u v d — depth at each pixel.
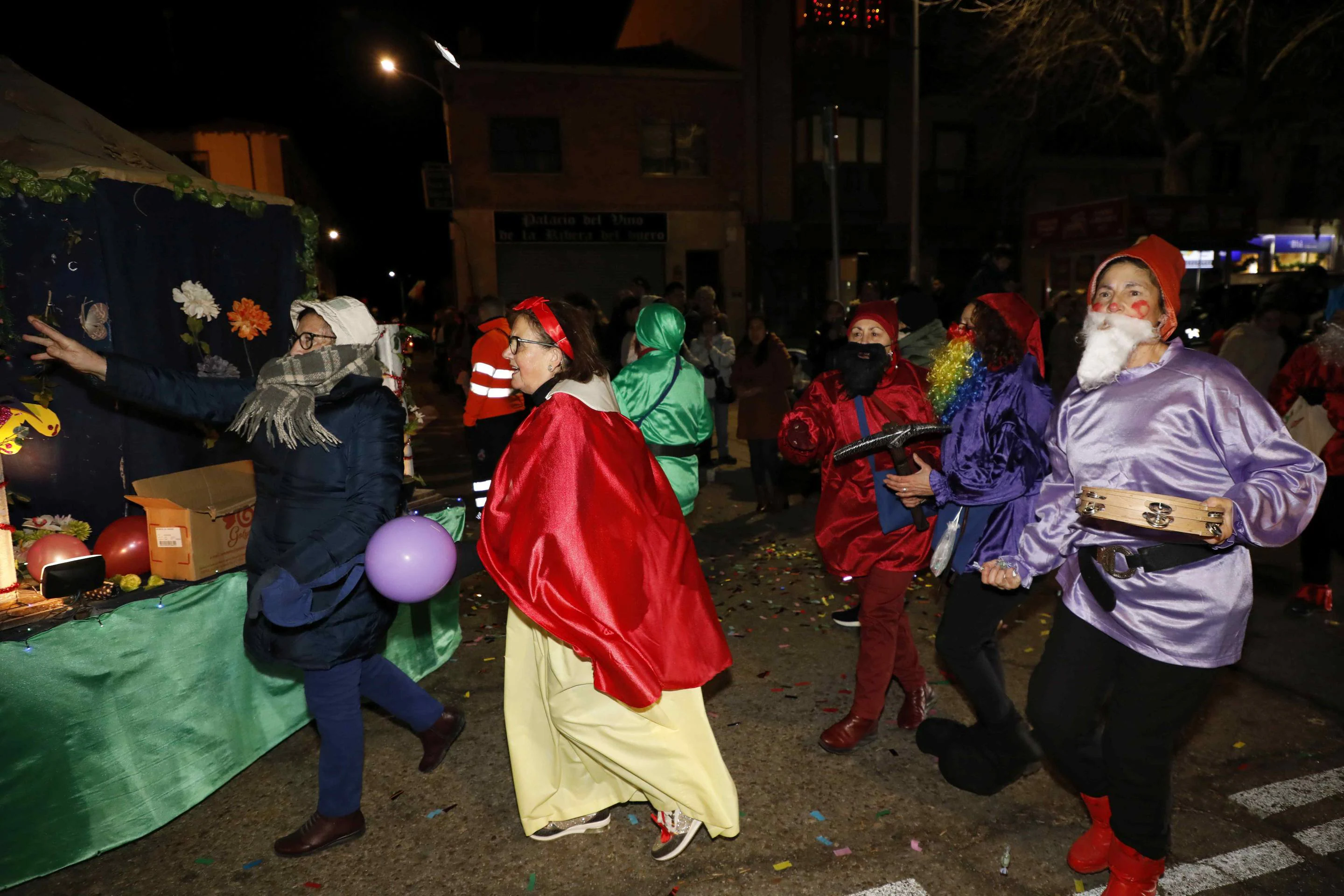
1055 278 19.16
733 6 24.20
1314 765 3.41
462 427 13.41
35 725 2.75
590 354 2.84
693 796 2.78
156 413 3.82
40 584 3.12
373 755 3.63
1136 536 2.32
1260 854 2.88
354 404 2.82
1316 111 21.38
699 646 2.72
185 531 3.17
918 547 3.36
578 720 2.73
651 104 23.67
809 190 24.66
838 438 3.40
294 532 2.79
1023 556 2.58
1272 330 6.42
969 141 25.73
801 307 25.78
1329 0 18.97
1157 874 2.53
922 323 5.51
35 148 3.58
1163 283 2.33
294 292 4.48
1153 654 2.34
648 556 2.69
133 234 3.69
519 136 22.98
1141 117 25.31
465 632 4.92
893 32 24.69
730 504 8.06
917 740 3.54
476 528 6.72
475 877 2.85
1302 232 27.42
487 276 23.31
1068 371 9.16
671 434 4.38
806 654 4.60
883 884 2.77
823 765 3.49
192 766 3.18
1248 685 4.09
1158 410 2.30
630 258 24.42
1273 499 2.14
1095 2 19.38
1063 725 2.55
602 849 2.99
